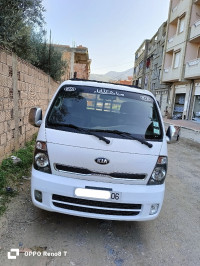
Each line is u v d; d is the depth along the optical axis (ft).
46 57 36.29
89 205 9.42
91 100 11.60
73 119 10.64
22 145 20.70
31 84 23.17
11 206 11.58
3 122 15.69
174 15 75.66
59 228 10.41
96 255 9.00
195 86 63.36
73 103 11.37
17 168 15.70
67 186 9.20
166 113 80.64
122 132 10.39
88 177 9.40
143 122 11.22
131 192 9.37
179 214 13.17
